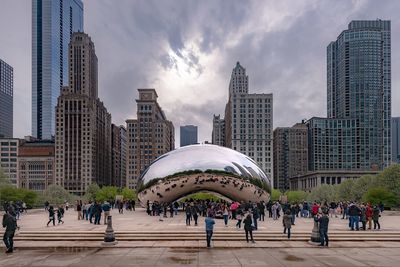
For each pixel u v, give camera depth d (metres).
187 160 39.41
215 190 40.78
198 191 42.25
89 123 162.62
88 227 24.31
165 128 168.12
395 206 60.81
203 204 34.78
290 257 16.09
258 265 14.52
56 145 162.12
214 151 41.00
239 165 39.50
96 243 19.83
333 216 35.62
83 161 161.62
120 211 39.28
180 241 20.25
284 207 26.23
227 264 14.70
